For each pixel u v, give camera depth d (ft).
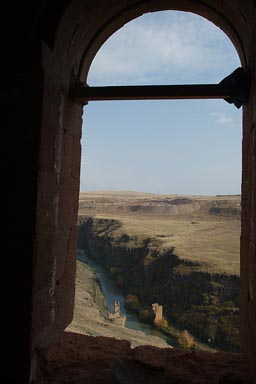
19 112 10.31
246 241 12.31
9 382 10.02
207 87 12.14
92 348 12.56
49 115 10.85
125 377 10.96
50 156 11.11
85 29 12.65
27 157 10.20
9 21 10.57
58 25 10.63
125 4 13.28
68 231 13.44
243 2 10.82
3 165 10.28
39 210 10.38
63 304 13.09
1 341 10.09
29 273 10.05
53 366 11.01
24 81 10.34
